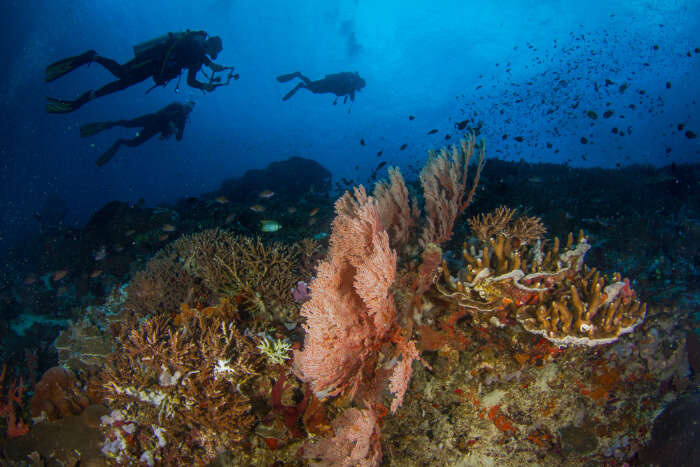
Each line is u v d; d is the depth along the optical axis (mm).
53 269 11438
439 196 4121
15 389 4211
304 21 65688
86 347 4715
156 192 62531
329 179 24172
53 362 8133
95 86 52688
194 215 12672
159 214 11531
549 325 3104
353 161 68500
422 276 3223
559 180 10695
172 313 4664
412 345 2861
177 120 15828
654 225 7992
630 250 6359
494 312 3307
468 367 3385
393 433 3414
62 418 3773
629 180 11320
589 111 11117
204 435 3207
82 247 11562
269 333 3721
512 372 3314
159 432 3316
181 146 73062
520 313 3250
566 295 3342
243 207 13070
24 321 10172
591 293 3271
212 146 78000
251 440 3180
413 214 4402
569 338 3053
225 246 5508
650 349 3564
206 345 3383
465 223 5566
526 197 8398
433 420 3441
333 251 3355
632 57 35719
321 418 3006
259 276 4344
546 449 3488
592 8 40094
